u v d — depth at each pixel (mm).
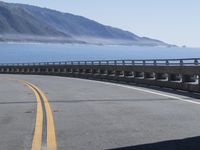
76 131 10617
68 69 55156
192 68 22922
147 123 11836
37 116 13477
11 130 10820
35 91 24875
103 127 11219
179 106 16000
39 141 9344
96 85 30609
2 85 31531
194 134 10086
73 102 17984
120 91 24125
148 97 20031
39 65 66938
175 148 8602
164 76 28328
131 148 8602
